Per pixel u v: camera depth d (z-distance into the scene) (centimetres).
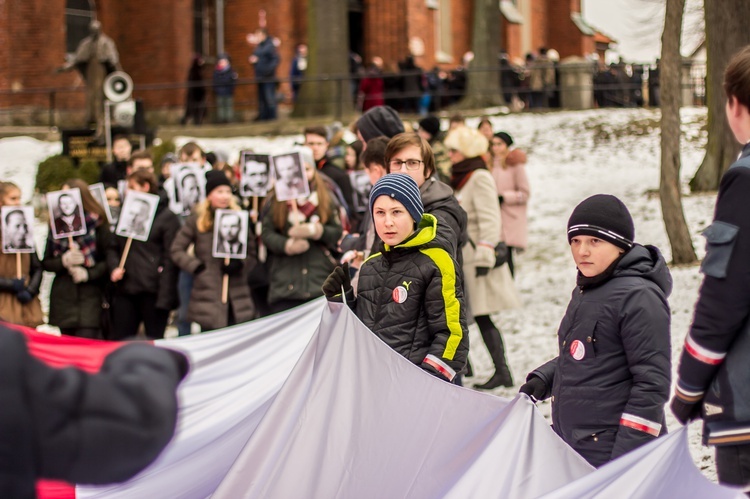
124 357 211
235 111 2931
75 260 898
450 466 375
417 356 482
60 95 2558
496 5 2877
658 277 402
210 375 494
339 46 2509
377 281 493
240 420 459
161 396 206
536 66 2772
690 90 2902
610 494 304
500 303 814
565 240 1541
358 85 2780
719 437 344
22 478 203
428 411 383
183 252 881
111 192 1018
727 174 340
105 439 204
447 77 2962
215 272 880
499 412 377
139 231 904
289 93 2912
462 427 380
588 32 4209
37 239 1734
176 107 2831
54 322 909
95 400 204
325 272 824
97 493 383
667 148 1236
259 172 943
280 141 2291
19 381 205
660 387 387
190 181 1009
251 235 888
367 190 962
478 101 2791
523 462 360
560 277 1287
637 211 1612
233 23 2991
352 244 660
